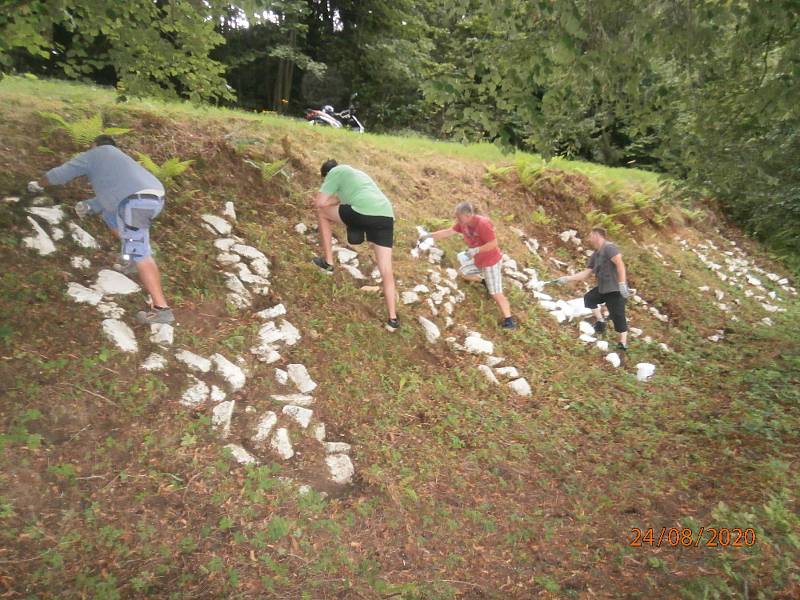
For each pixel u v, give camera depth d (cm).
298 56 1808
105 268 496
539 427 558
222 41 593
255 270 579
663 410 631
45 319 423
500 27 463
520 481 470
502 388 610
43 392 379
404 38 2077
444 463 472
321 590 333
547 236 1012
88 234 512
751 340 918
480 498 444
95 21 514
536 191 1071
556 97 507
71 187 548
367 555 369
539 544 403
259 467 405
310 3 2028
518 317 754
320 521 380
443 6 472
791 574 358
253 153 721
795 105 538
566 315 808
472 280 752
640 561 390
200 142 697
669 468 504
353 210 563
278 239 639
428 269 730
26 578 295
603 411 608
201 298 522
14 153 557
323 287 611
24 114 625
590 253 1019
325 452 443
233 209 639
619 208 1162
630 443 550
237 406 448
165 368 440
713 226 1414
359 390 518
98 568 312
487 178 1028
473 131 516
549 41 452
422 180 927
